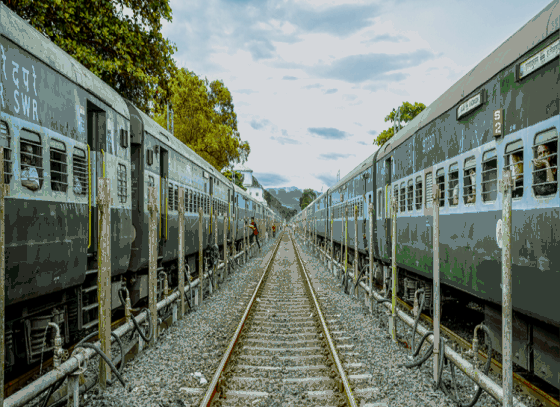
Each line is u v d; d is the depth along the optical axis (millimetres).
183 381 4562
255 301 9438
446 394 4215
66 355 3561
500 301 4391
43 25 8422
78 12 8844
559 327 3373
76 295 5336
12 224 3762
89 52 9109
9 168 3736
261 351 5848
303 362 5359
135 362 5234
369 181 11680
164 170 8930
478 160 4965
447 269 5988
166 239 8508
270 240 39750
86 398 4129
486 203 4719
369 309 8391
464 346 5895
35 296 4184
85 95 5402
